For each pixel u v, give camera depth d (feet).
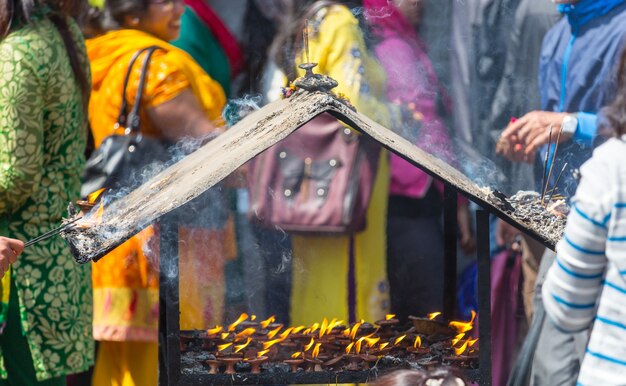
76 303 18.45
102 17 22.06
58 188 18.28
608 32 20.65
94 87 21.29
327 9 21.67
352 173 21.70
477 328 16.02
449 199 16.84
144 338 20.79
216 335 16.14
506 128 22.26
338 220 21.59
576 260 12.12
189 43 24.62
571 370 18.76
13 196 17.62
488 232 14.57
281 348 15.76
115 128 20.93
